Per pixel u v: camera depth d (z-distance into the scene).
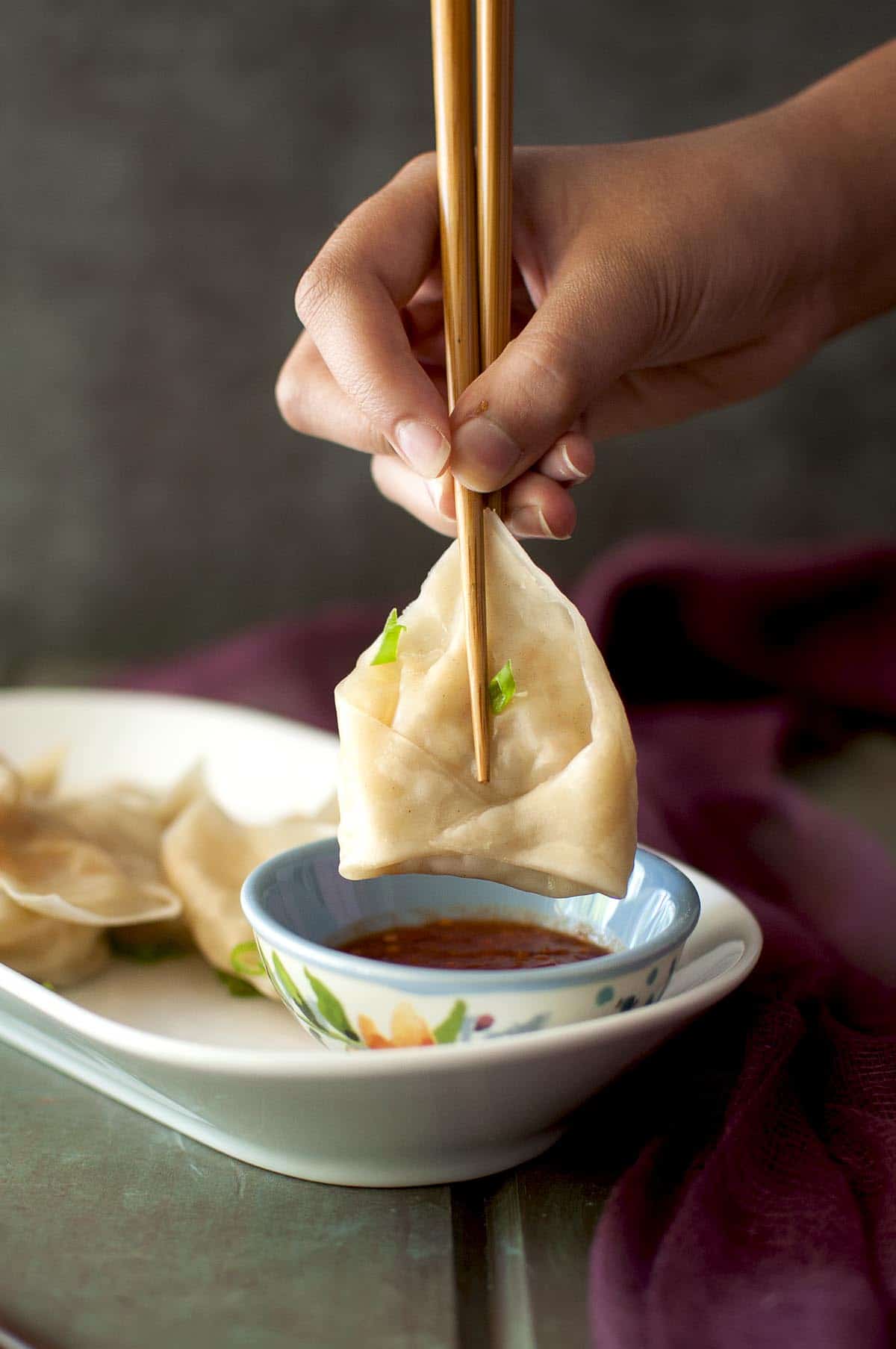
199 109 1.17
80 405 1.21
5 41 1.15
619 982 0.44
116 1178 0.45
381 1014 0.44
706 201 0.53
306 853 0.49
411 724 0.45
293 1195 0.45
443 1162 0.45
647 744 0.76
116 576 1.25
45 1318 0.41
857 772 0.81
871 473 1.24
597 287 0.49
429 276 0.55
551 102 1.17
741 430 1.23
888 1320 0.41
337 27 1.16
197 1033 0.52
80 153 1.17
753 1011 0.51
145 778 0.67
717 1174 0.44
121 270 1.19
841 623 0.89
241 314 1.20
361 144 1.18
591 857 0.44
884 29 1.16
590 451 0.47
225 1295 0.42
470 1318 0.42
